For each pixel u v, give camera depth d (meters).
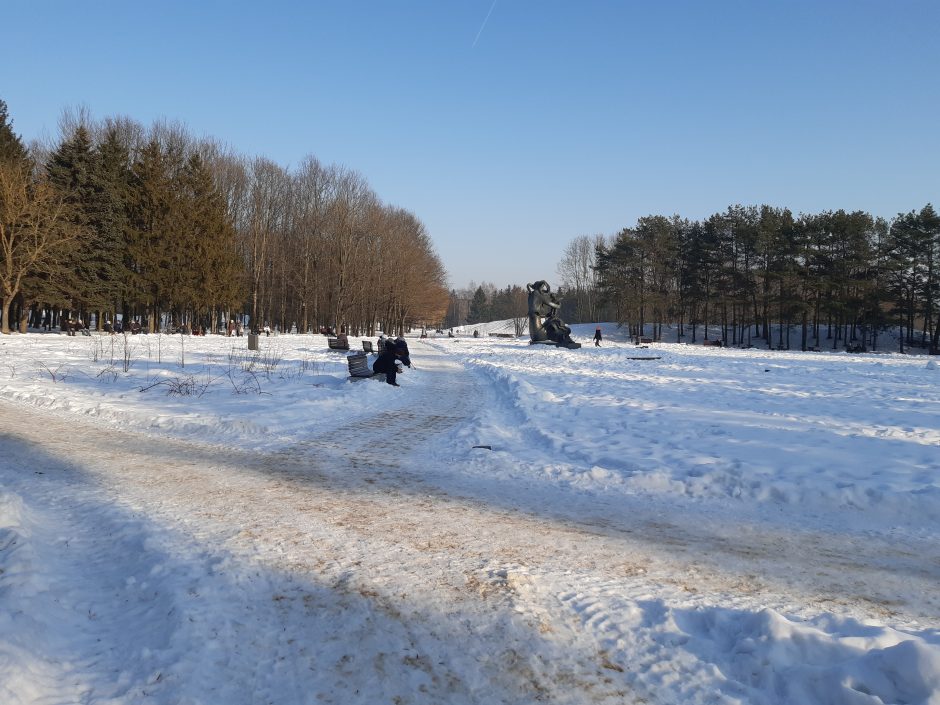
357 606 4.04
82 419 11.31
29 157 45.41
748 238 64.50
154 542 5.02
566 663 3.45
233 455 8.77
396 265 69.00
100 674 3.26
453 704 3.07
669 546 5.43
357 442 9.86
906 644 3.16
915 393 16.69
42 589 4.05
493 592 4.29
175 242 46.31
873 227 61.12
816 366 27.22
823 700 3.08
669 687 3.25
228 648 3.49
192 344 31.45
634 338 70.00
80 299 42.19
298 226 62.56
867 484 6.90
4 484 6.86
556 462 8.38
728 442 9.48
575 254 110.19
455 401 14.98
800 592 4.49
